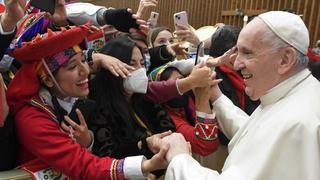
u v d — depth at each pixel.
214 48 2.11
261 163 1.10
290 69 1.19
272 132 1.12
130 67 1.64
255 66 1.20
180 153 1.30
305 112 1.10
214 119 1.73
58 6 1.69
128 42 1.73
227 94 1.97
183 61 2.10
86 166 1.28
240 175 1.14
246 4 5.19
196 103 1.77
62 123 1.35
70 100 1.44
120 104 1.64
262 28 1.18
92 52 1.68
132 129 1.63
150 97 1.82
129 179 1.30
